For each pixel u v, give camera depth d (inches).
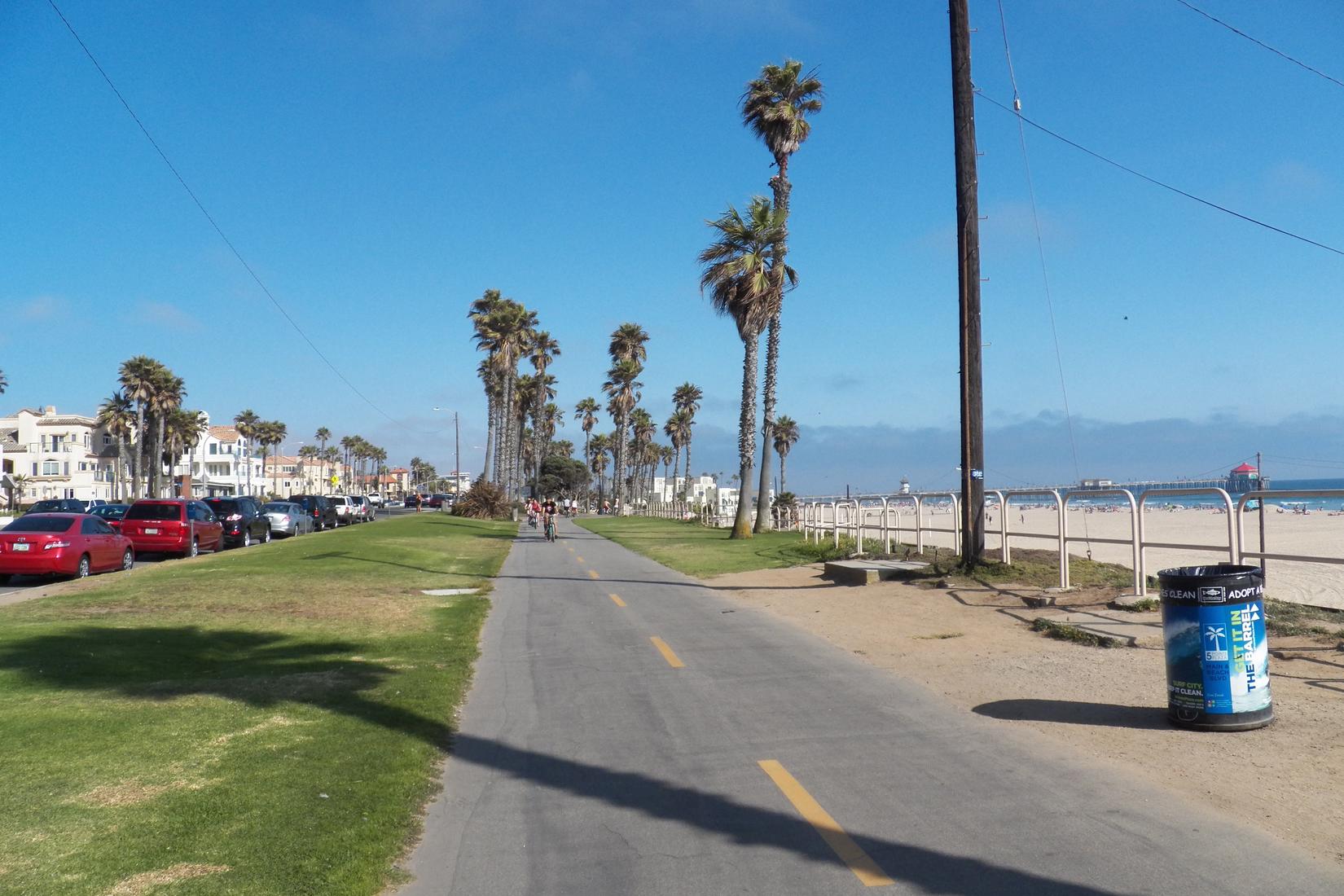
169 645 466.9
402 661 437.7
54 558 808.3
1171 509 1855.3
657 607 621.9
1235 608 275.6
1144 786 233.6
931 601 565.9
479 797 247.0
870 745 281.4
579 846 211.2
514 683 390.6
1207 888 176.1
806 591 674.2
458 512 2534.5
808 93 1362.0
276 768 262.7
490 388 2974.9
